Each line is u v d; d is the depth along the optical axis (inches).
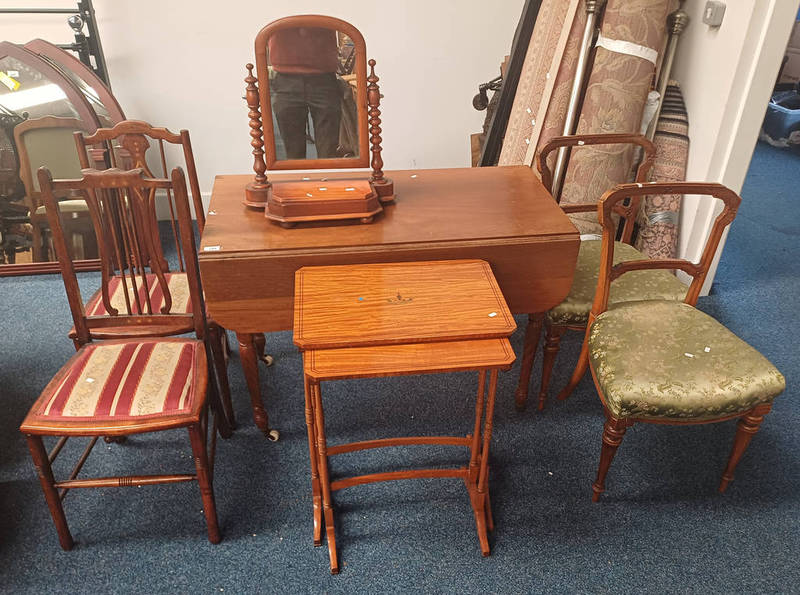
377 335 62.9
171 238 143.8
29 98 117.6
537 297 82.7
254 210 83.4
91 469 85.3
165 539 76.1
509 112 127.5
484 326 64.7
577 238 78.7
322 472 70.4
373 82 77.6
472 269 74.8
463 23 137.9
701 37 110.0
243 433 91.6
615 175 111.6
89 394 68.0
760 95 102.2
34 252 125.9
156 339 78.0
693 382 71.7
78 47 122.3
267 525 77.9
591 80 109.7
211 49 133.1
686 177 117.3
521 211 84.4
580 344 111.0
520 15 137.1
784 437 92.6
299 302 67.9
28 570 72.4
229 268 73.5
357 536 76.9
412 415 95.3
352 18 134.8
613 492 83.1
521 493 82.8
